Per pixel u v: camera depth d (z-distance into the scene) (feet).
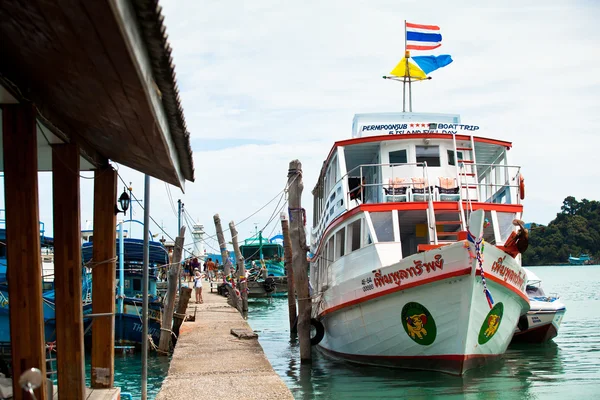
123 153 25.61
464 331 43.24
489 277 43.50
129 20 12.20
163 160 23.17
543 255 298.56
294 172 58.13
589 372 50.08
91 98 17.48
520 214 52.95
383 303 47.73
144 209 36.73
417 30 68.59
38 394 17.51
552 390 42.98
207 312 79.25
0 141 21.65
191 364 40.86
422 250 47.42
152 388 49.24
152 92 15.78
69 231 22.82
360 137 56.49
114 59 13.47
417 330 45.78
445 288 43.27
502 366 51.19
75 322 22.59
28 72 17.07
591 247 299.99
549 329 68.03
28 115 17.72
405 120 63.41
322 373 51.44
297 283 58.08
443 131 56.90
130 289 76.59
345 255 54.34
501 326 47.37
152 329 66.64
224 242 114.93
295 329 85.25
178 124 20.03
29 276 17.52
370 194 64.08
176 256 66.49
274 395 31.45
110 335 28.68
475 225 41.24
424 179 52.31
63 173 23.00
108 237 28.66
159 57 14.60
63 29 12.90
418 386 43.34
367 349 51.31
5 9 13.01
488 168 63.36
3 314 55.93
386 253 49.06
